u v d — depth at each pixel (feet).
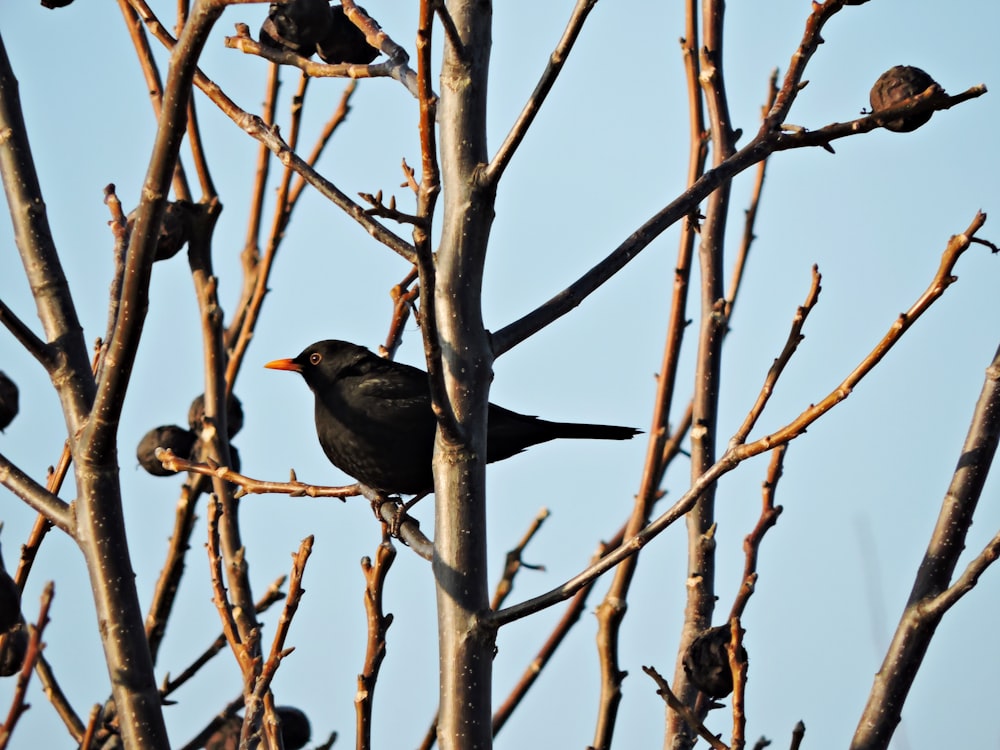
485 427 26.05
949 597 24.99
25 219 28.53
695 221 33.12
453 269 26.43
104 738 29.63
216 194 35.29
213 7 21.11
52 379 27.43
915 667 25.29
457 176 26.66
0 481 26.53
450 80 27.07
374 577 23.59
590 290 27.61
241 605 30.94
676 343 33.88
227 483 32.53
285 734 29.25
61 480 28.09
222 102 28.81
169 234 33.27
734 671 22.39
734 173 28.17
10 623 23.67
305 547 23.52
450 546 25.21
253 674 23.98
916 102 27.12
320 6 30.66
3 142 29.01
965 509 26.05
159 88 34.94
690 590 31.63
